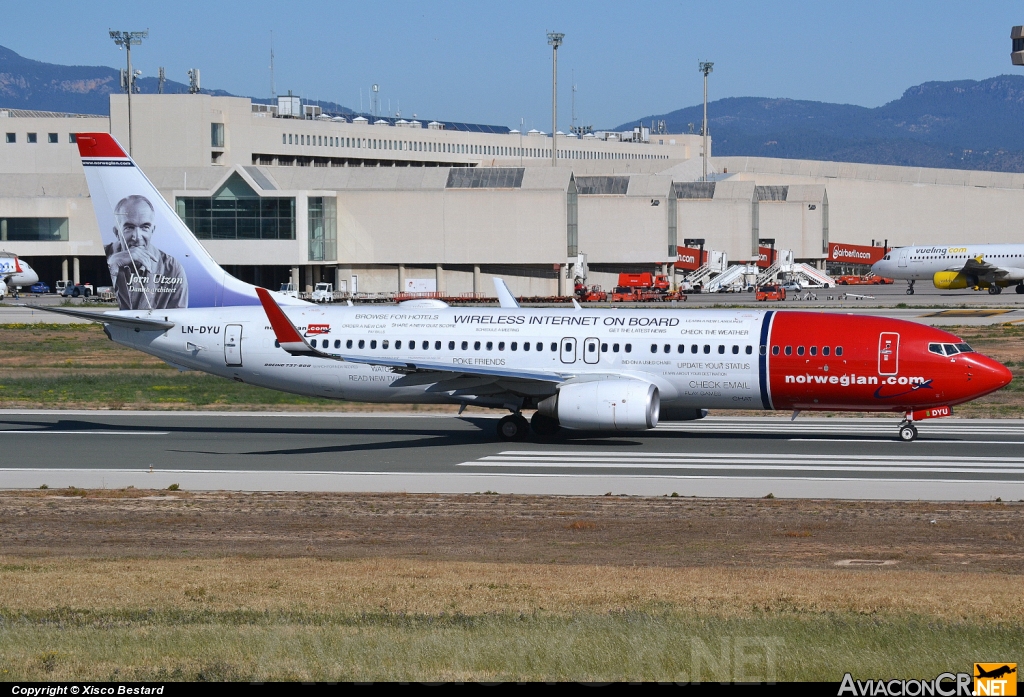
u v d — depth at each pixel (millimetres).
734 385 99250
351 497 77000
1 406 127875
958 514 70312
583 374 101000
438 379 100688
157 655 36625
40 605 44188
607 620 41219
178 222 109438
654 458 93188
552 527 66625
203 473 86875
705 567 54531
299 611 43312
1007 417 118500
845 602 44812
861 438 104125
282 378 106625
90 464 90812
